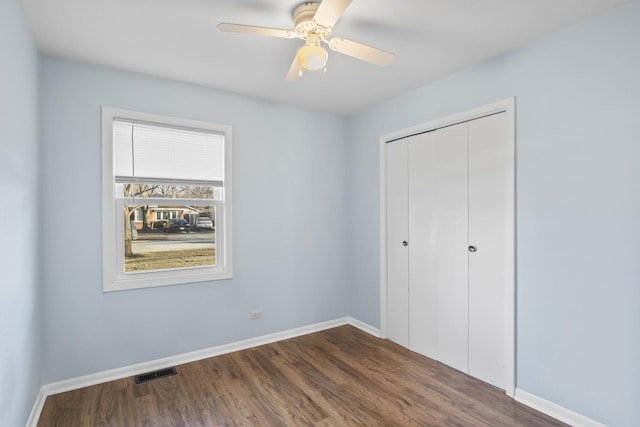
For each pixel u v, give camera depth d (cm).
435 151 284
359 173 365
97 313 244
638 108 172
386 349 308
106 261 246
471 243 256
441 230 279
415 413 208
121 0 170
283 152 334
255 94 308
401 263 317
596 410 186
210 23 192
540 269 211
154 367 265
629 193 175
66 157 233
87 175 240
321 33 174
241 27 165
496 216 240
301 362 280
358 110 358
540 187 211
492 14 186
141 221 271
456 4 177
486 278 246
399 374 259
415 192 303
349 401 221
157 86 267
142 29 198
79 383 237
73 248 236
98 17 185
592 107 188
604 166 184
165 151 273
